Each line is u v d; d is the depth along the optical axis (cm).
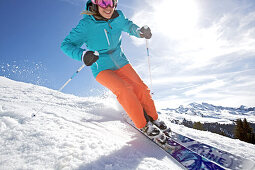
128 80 225
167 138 209
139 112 185
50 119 233
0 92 412
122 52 242
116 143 182
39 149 148
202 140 252
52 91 512
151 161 153
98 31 212
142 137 218
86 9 214
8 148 144
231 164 156
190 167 155
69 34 210
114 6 203
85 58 181
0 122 189
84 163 137
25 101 344
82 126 228
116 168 135
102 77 205
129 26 240
